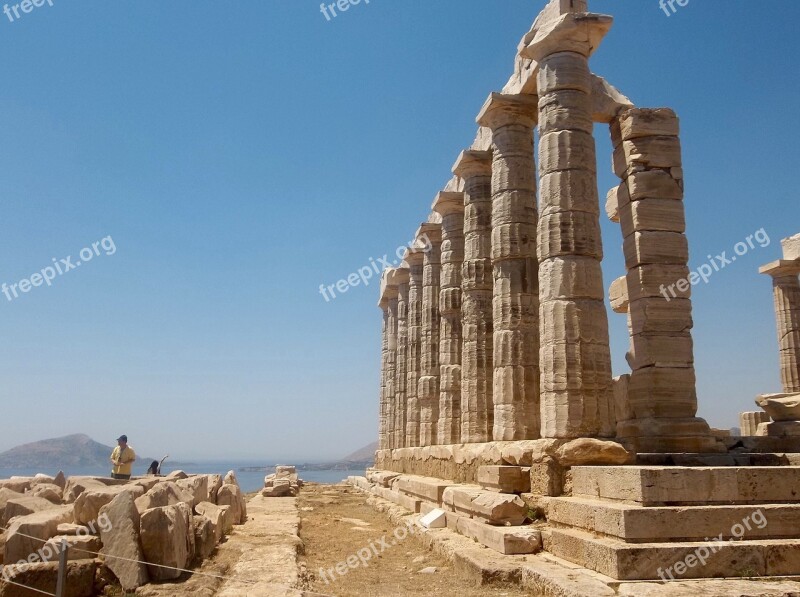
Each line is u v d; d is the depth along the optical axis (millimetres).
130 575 8516
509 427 15156
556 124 13891
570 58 14086
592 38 14109
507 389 15406
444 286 22719
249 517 18094
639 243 14367
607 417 12766
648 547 8547
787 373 22750
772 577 8438
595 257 13500
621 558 8461
